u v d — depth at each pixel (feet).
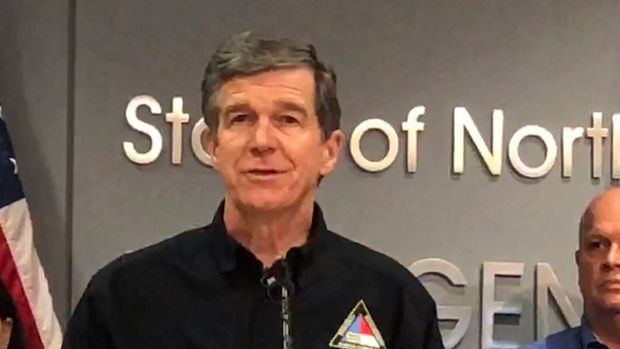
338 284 5.34
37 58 7.88
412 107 7.93
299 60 4.95
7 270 7.18
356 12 7.95
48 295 7.34
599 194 7.60
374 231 7.88
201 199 7.86
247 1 7.94
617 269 6.79
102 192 7.83
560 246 7.92
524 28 7.98
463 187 7.92
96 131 7.84
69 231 7.84
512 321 7.87
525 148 7.95
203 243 5.36
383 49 7.95
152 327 5.19
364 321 5.31
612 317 6.93
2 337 5.49
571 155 7.93
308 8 7.95
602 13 7.97
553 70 7.98
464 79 7.95
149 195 7.84
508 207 7.92
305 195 5.12
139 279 5.28
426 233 7.89
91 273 7.81
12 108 7.85
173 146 7.84
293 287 5.23
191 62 7.89
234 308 5.19
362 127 7.88
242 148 4.89
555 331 7.87
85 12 7.86
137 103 7.84
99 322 5.23
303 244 5.28
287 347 5.13
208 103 5.03
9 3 7.89
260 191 4.91
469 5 7.98
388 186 7.90
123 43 7.88
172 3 7.91
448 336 7.84
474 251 7.90
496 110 7.93
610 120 7.97
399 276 5.52
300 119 4.93
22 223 7.30
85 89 7.85
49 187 7.84
